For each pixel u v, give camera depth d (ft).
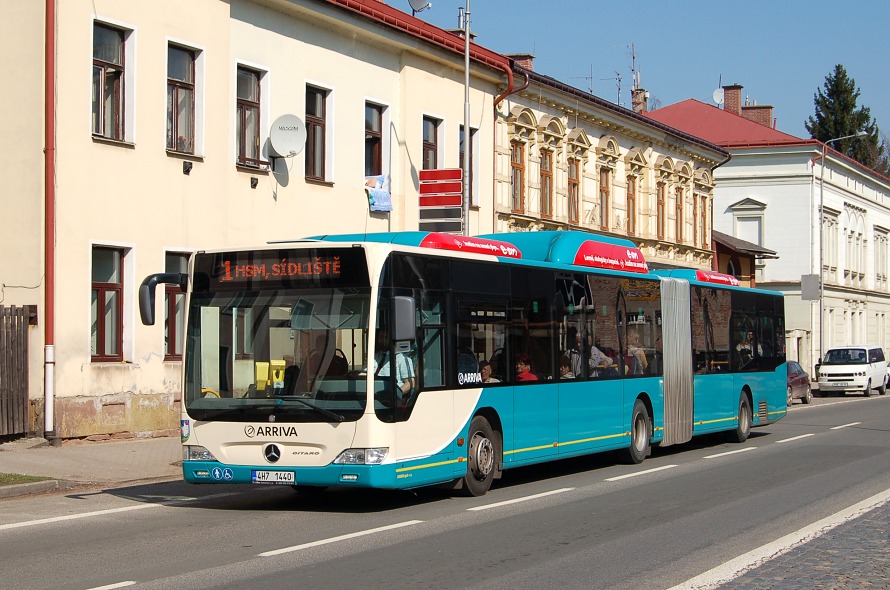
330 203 88.02
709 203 176.96
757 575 30.91
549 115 122.62
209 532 37.99
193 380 42.93
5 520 40.78
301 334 41.78
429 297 44.34
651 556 33.81
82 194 65.41
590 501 46.44
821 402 146.92
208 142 75.31
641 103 205.36
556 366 54.49
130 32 69.36
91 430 65.21
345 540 36.32
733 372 77.56
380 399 41.01
